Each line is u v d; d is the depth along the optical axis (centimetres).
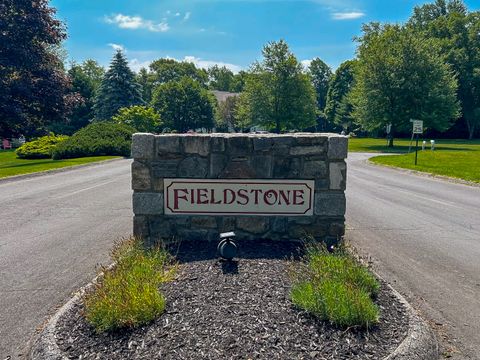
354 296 357
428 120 3944
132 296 354
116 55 5559
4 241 687
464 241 694
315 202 563
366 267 457
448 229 779
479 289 484
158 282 410
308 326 335
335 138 552
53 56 2778
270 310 357
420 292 474
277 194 563
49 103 2627
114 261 529
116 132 2766
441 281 509
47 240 690
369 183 1471
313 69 9044
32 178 1554
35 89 2527
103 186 1338
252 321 340
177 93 6356
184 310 358
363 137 6100
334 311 339
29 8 2486
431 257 604
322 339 320
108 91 5544
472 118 5200
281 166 559
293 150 556
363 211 950
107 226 787
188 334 323
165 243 559
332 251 543
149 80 8338
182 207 567
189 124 6475
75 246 654
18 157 2803
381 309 378
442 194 1219
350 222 833
